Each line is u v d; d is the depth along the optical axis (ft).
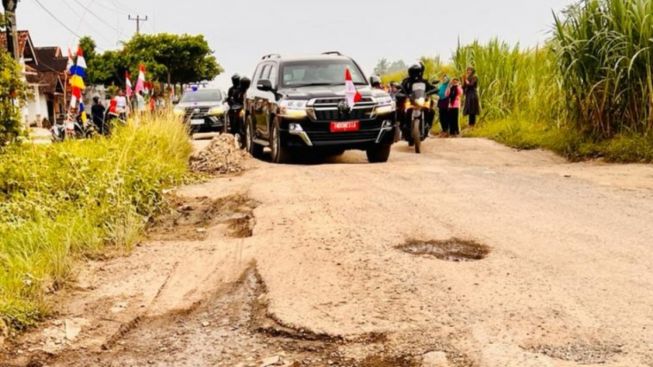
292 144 39.55
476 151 46.91
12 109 28.53
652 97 37.91
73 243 20.29
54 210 22.91
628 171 33.12
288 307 15.40
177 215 26.32
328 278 17.20
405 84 49.62
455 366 12.39
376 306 15.23
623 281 16.17
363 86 41.93
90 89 181.98
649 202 24.99
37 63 151.23
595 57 40.75
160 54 183.93
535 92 60.08
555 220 22.35
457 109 60.54
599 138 41.47
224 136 39.78
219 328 14.94
